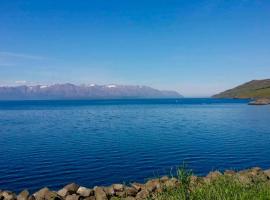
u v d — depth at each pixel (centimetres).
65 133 7075
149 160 3994
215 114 13612
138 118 11669
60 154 4491
